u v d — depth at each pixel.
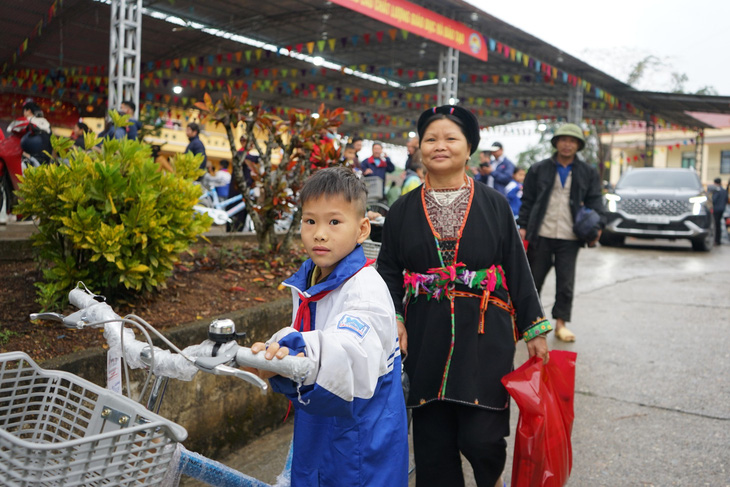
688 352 4.68
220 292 3.80
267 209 4.74
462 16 12.01
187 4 12.28
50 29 13.02
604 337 5.14
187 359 1.22
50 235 3.21
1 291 3.43
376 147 9.12
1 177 6.76
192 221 3.47
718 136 34.09
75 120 18.55
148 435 1.16
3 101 17.06
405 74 18.03
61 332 2.82
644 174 12.77
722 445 3.10
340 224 1.57
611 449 3.09
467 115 2.21
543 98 20.03
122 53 8.35
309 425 1.63
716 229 14.27
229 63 16.77
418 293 2.20
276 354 1.22
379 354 1.44
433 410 2.19
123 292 3.30
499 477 2.18
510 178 8.75
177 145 23.31
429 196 2.25
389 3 10.27
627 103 19.12
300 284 1.72
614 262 9.83
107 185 3.06
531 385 2.04
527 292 2.21
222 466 1.43
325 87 19.98
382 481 1.60
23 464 1.05
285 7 12.30
